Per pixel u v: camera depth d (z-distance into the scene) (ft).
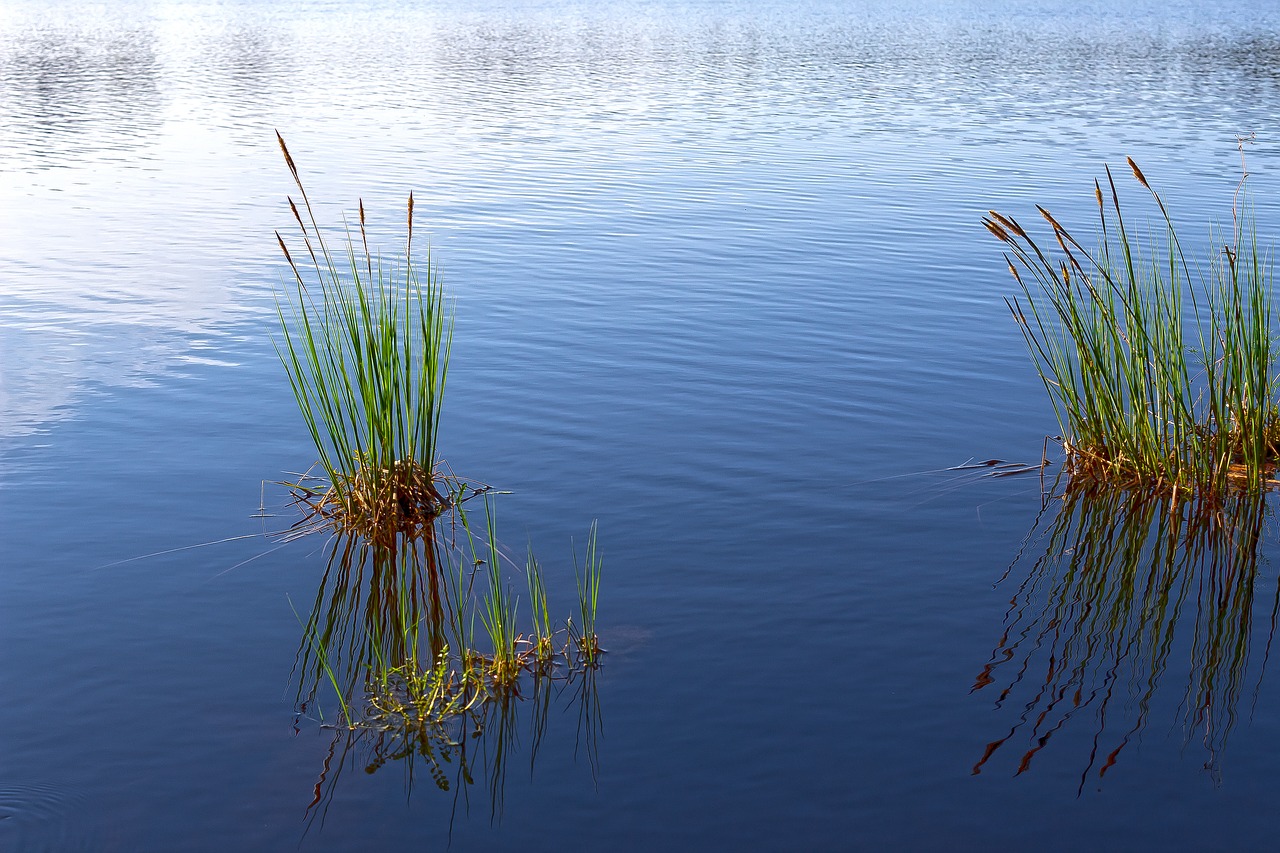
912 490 20.90
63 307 31.76
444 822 12.69
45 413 24.02
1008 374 27.27
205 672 15.39
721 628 16.40
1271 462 22.15
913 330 30.83
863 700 14.78
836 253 39.68
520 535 19.15
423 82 91.66
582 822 12.69
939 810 12.80
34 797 12.87
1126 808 12.82
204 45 121.80
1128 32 151.12
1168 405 22.41
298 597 17.34
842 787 13.17
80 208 45.21
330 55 112.88
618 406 24.90
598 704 14.75
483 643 16.20
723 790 13.15
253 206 46.16
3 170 52.90
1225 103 81.15
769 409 24.84
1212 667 15.58
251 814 12.76
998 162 57.67
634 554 18.47
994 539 19.12
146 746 13.84
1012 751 13.78
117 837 12.35
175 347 28.37
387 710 14.70
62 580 17.52
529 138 64.59
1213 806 12.84
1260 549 19.01
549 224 43.96
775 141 64.08
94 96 80.12
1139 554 18.75
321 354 27.66
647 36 138.62
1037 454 22.66
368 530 19.35
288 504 20.29
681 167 56.08
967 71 102.63
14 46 116.16
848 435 23.45
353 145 61.62
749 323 31.45
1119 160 58.13
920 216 45.55
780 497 20.53
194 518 19.67
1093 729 14.20
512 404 24.93
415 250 39.55
